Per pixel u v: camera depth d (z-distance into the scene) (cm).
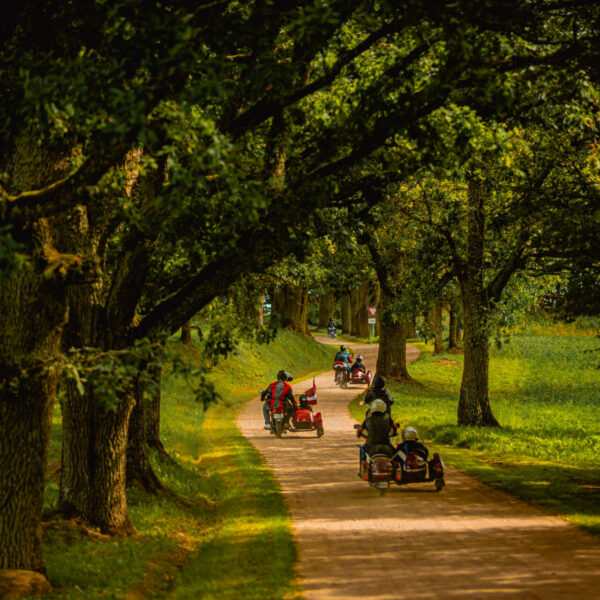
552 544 1922
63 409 2197
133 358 1425
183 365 1409
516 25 2014
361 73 2327
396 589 1531
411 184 4712
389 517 2386
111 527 2164
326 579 1638
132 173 2309
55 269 1524
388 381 8606
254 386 9062
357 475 3397
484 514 2397
